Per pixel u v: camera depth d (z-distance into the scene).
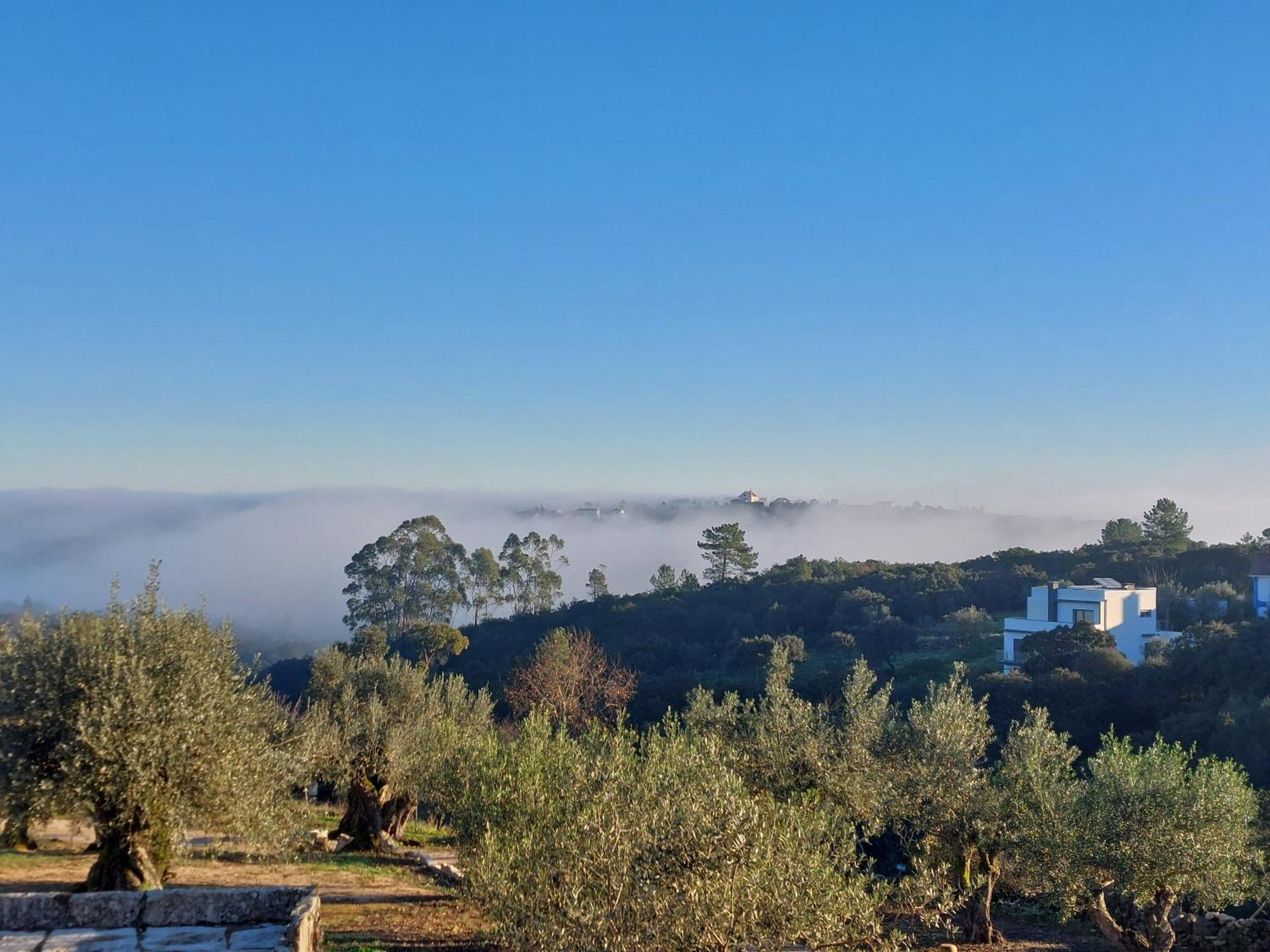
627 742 15.59
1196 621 78.50
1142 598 76.88
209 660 17.16
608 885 11.97
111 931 12.53
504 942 13.65
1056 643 67.06
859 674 27.50
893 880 22.36
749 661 85.75
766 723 26.70
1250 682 50.78
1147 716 54.38
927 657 82.44
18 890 17.03
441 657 93.19
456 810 21.70
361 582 115.88
